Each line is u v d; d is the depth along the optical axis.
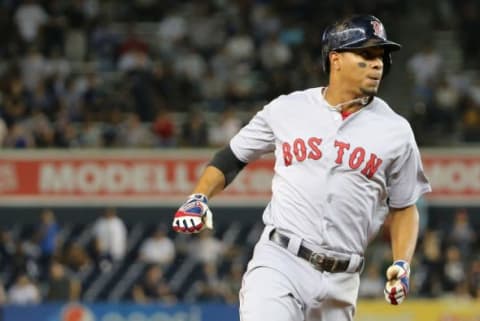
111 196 82.25
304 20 94.44
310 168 21.41
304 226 21.42
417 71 89.25
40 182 82.50
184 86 86.81
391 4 94.75
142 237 80.94
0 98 84.88
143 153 81.81
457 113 85.19
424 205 72.81
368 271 65.12
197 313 59.91
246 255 77.38
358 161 21.23
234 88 87.31
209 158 81.38
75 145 82.62
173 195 81.88
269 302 21.20
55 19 92.56
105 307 60.19
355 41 21.19
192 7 96.00
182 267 73.31
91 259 75.69
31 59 88.12
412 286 67.12
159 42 93.38
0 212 82.38
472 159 81.19
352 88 21.41
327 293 21.44
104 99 84.94
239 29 92.56
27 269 72.06
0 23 92.12
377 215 21.94
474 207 81.12
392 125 21.47
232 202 81.50
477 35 95.75
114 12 96.31
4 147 82.56
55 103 84.94
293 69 89.25
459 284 65.44
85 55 91.69
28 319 60.06
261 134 22.23
